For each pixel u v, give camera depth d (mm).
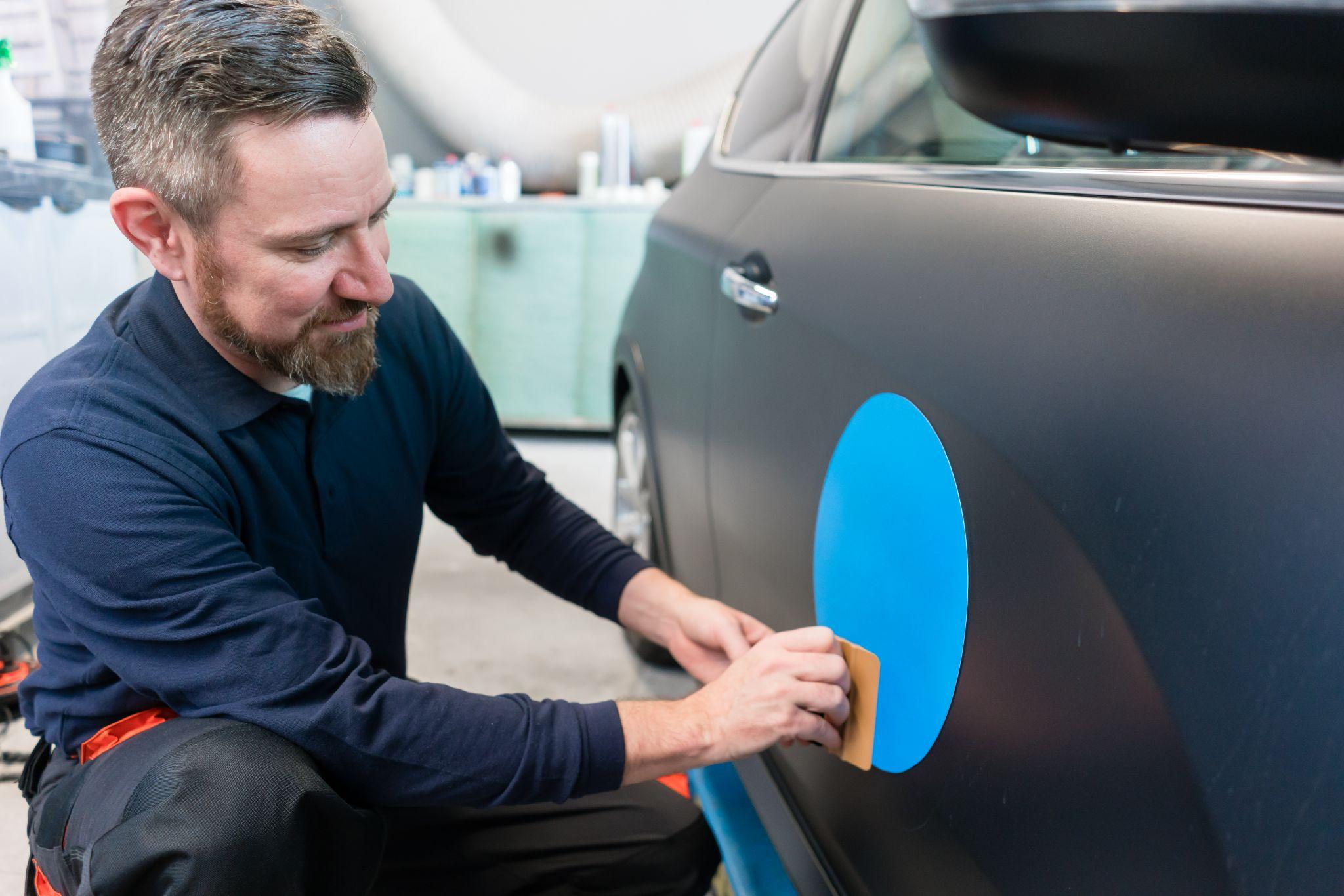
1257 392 537
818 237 1112
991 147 1142
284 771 783
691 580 1572
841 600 993
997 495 725
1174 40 576
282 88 738
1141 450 599
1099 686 615
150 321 875
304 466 954
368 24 3934
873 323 934
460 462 1162
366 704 833
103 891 750
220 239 772
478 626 2207
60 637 919
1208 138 641
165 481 829
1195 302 593
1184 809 542
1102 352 646
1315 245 542
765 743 877
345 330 843
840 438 989
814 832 1079
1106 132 674
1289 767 483
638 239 3744
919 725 842
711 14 4051
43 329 2092
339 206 772
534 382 3912
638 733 869
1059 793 650
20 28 2246
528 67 4129
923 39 720
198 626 814
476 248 3836
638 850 1075
